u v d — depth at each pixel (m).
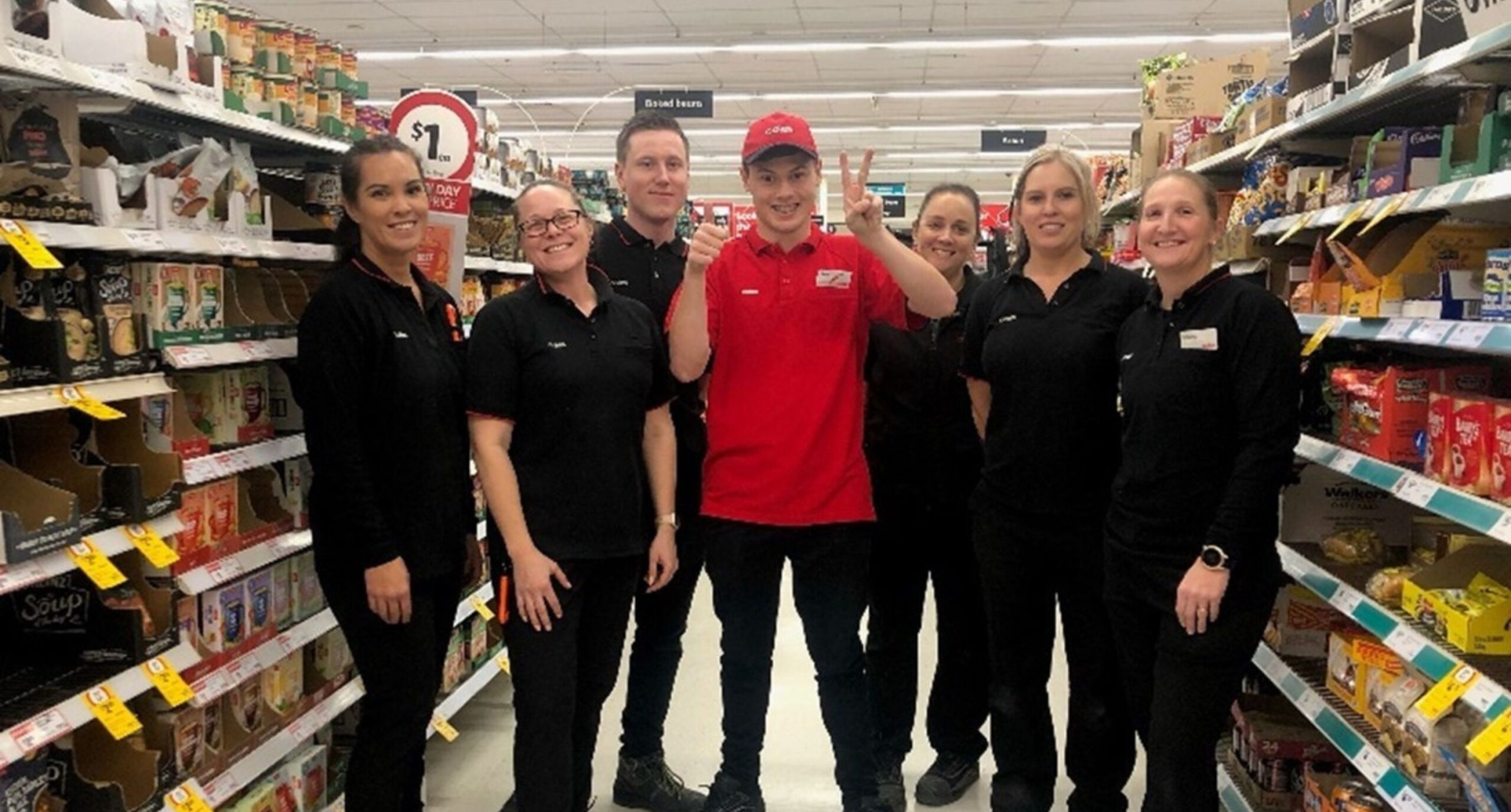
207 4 2.36
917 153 22.12
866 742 2.74
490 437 2.29
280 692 2.65
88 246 1.88
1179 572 2.14
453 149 3.16
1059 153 2.41
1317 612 2.67
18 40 1.70
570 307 2.34
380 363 2.20
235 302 2.51
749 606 2.62
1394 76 2.10
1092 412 2.38
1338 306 2.46
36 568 1.79
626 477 2.38
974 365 2.64
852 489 2.57
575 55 13.66
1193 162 3.74
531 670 2.33
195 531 2.28
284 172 3.15
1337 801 2.35
